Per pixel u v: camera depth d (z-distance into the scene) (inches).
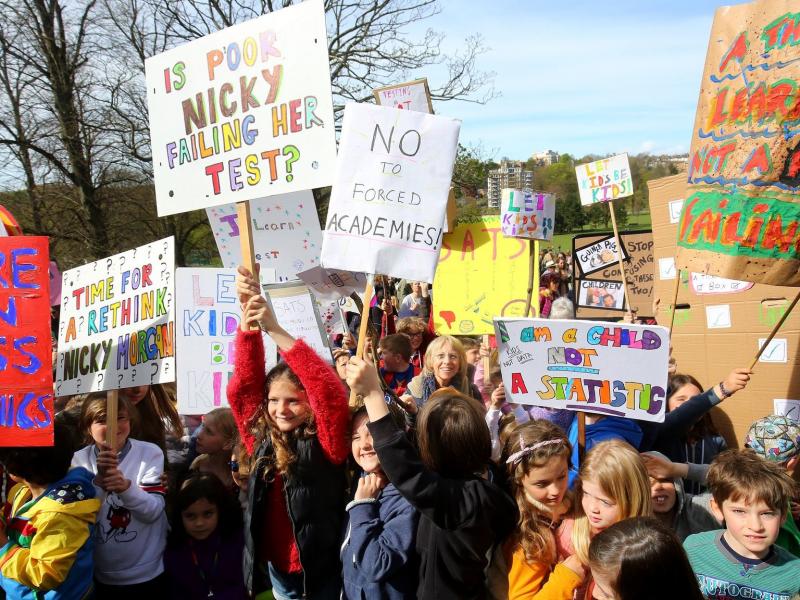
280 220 206.4
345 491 114.6
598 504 98.8
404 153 111.5
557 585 97.1
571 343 122.0
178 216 730.2
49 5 629.0
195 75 124.0
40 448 108.5
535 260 215.6
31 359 110.0
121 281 130.6
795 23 111.2
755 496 97.0
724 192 119.7
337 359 164.9
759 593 97.8
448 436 98.6
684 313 187.5
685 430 143.9
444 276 239.0
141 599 120.0
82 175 654.5
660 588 69.9
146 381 122.8
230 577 124.4
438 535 98.2
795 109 111.3
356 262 111.0
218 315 165.6
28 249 111.8
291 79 115.0
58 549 102.7
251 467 115.6
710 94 123.9
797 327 165.2
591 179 264.7
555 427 105.2
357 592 102.1
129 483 118.3
